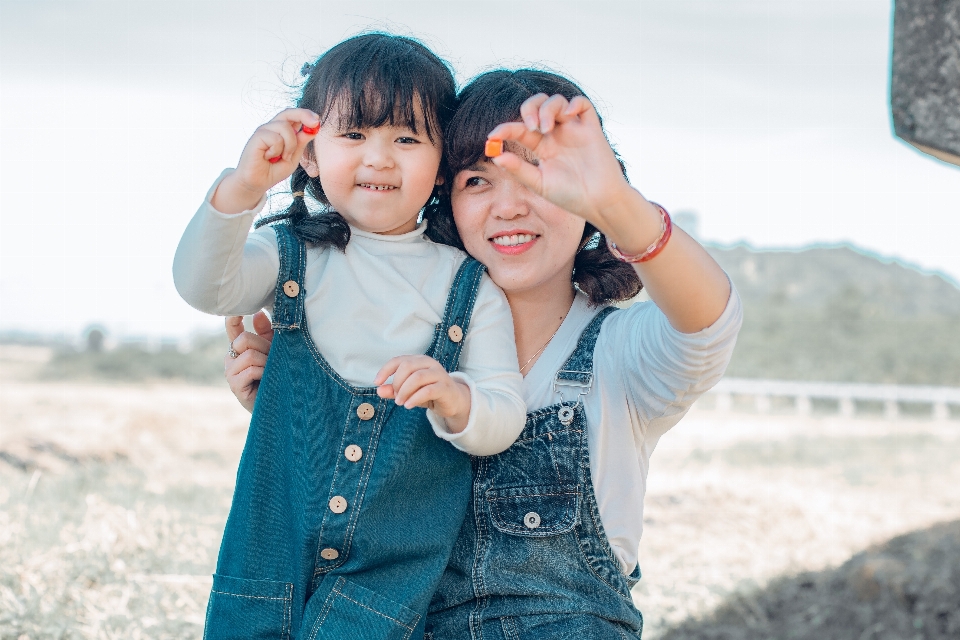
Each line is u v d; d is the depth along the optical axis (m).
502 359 1.85
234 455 7.71
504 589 1.79
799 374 24.38
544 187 1.47
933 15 1.79
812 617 4.40
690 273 1.57
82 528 3.94
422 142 1.92
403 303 1.86
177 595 3.42
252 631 1.72
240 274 1.75
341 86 1.87
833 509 6.36
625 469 1.89
